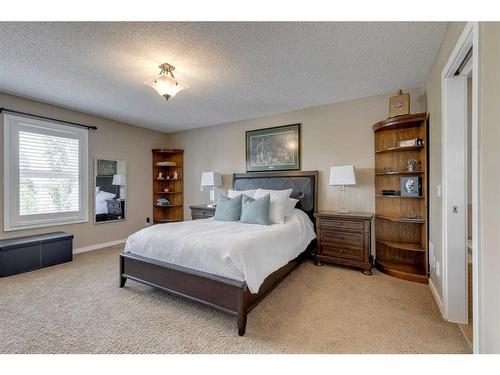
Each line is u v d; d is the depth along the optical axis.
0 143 3.16
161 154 5.43
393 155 3.17
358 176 3.44
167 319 1.95
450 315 1.91
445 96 1.95
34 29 1.87
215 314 2.03
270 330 1.80
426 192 2.67
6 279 2.79
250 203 3.08
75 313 2.03
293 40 2.04
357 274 2.96
